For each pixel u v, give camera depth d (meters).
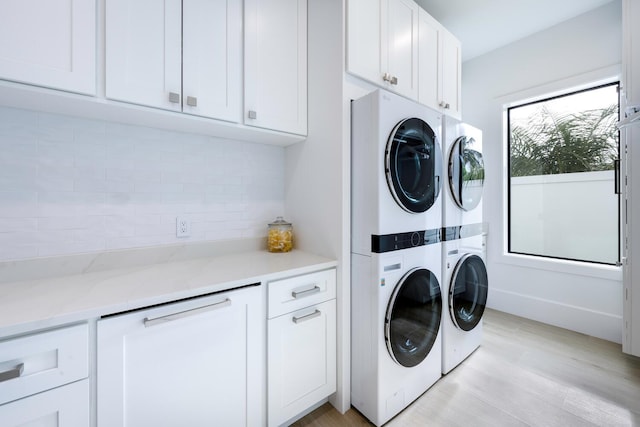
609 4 2.10
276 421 1.23
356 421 1.39
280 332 1.23
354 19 1.43
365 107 1.38
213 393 1.05
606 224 2.25
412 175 1.45
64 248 1.21
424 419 1.38
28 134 1.14
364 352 1.40
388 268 1.36
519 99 2.58
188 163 1.54
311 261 1.43
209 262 1.43
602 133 2.26
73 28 0.94
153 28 1.11
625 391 1.56
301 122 1.61
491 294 2.82
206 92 1.24
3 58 0.83
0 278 1.07
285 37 1.52
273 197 1.87
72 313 0.77
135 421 0.89
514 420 1.36
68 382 0.77
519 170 2.70
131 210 1.38
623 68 1.82
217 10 1.27
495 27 2.39
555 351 1.99
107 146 1.31
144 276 1.15
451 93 2.11
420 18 1.83
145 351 0.90
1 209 1.09
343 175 1.43
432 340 1.59
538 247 2.60
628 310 1.81
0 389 0.69
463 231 1.81
